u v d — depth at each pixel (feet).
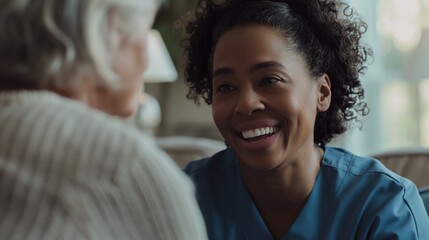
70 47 2.48
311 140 4.21
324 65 4.29
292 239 4.20
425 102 13.35
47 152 2.40
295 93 4.00
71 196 2.35
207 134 16.74
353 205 4.18
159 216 2.47
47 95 2.54
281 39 4.02
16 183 2.36
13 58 2.50
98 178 2.40
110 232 2.39
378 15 13.67
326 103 4.39
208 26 4.49
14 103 2.51
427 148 6.05
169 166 2.57
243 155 4.06
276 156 4.00
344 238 4.14
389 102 13.73
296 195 4.22
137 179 2.45
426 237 4.17
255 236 4.31
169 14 16.25
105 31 2.57
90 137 2.46
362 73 4.91
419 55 11.46
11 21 2.47
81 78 2.56
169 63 14.23
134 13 2.64
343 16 4.76
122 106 2.73
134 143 2.50
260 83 3.98
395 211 4.10
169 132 16.98
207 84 4.73
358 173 4.30
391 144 13.70
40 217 2.33
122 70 2.66
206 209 4.43
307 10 4.21
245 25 4.04
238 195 4.38
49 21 2.45
